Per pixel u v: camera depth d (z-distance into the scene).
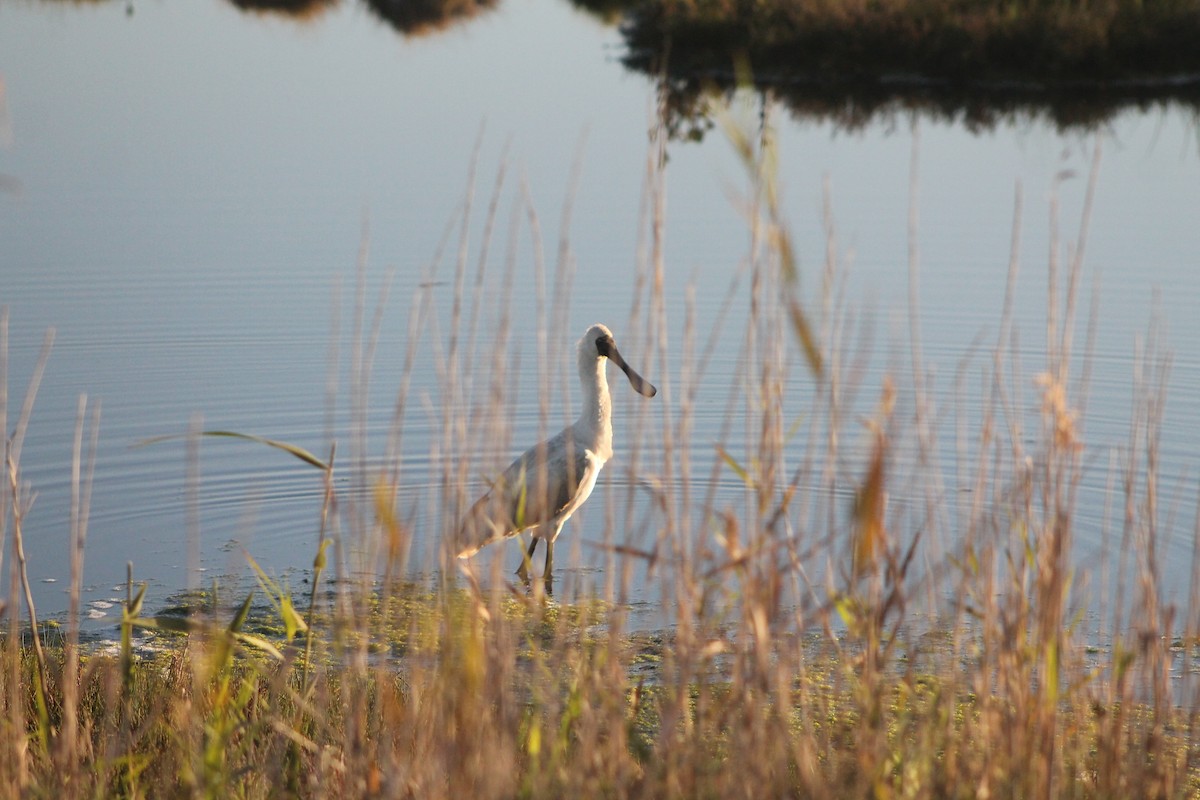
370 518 13.94
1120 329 18.75
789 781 7.39
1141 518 8.28
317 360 18.52
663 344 7.10
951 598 10.94
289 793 7.29
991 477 14.02
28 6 57.09
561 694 9.16
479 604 7.05
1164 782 7.27
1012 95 38.03
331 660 11.05
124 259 22.33
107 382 17.61
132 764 7.18
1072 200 25.50
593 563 13.83
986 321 19.12
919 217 24.14
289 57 45.41
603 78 39.25
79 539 7.34
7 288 20.89
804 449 15.32
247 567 13.41
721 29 41.53
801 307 6.29
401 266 22.20
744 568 6.74
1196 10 39.31
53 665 9.71
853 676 7.29
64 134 31.84
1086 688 8.30
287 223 24.48
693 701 9.88
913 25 40.19
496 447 7.59
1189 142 30.73
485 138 30.86
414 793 6.65
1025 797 6.90
